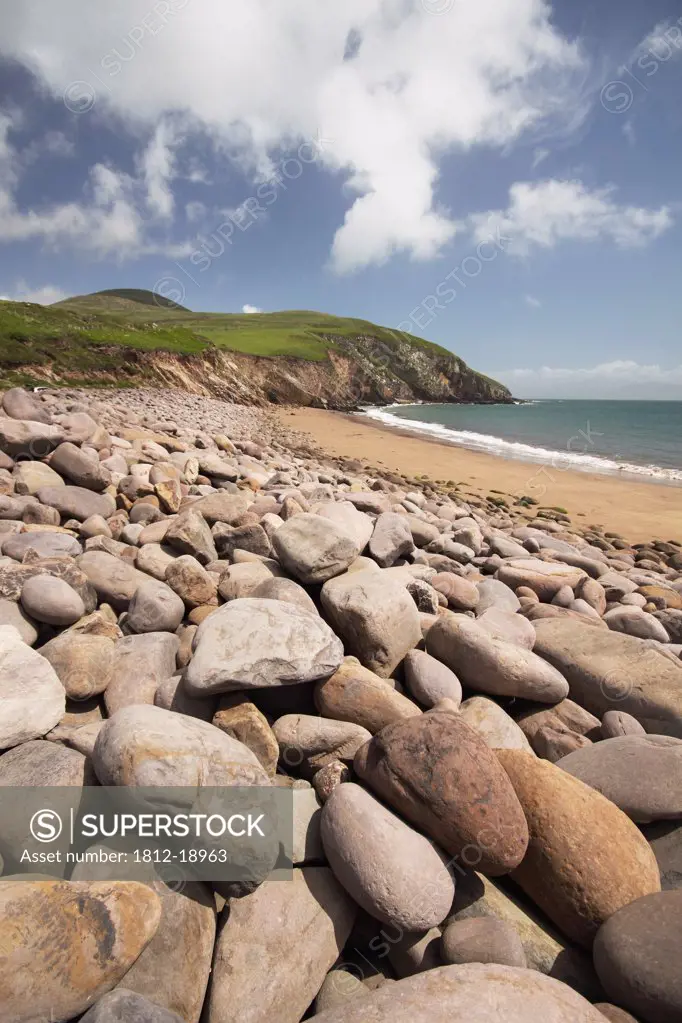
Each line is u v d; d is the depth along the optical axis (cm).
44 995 179
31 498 566
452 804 239
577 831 250
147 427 1305
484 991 196
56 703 279
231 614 318
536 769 274
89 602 403
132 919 199
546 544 959
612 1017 207
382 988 203
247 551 526
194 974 207
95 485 650
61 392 1733
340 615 382
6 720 260
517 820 244
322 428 3259
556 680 374
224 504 606
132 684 317
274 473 1116
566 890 243
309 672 304
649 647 427
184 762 226
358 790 254
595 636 449
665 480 1881
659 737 319
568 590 637
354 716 315
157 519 607
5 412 780
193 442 1240
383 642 371
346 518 581
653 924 221
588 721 369
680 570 967
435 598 480
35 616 359
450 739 255
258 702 325
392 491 1281
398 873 227
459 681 375
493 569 730
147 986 198
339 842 237
